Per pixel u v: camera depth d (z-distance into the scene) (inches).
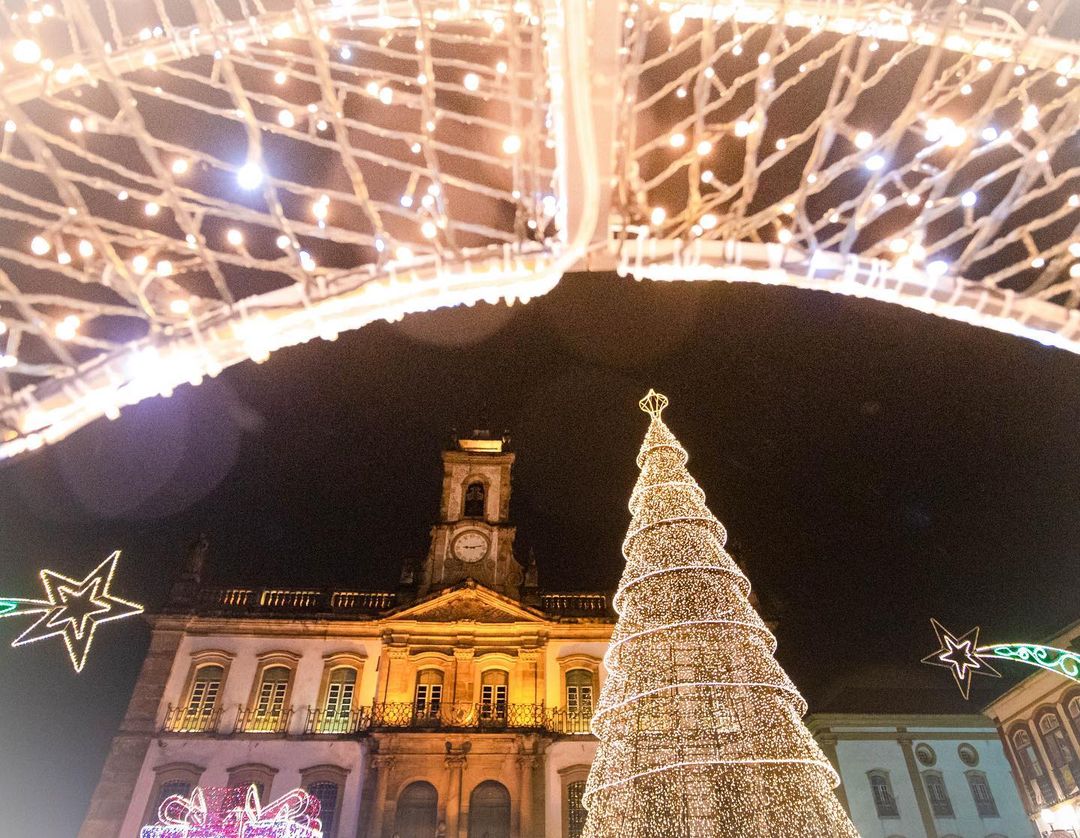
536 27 103.9
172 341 114.9
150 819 864.3
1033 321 126.7
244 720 953.5
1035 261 122.3
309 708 971.9
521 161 112.9
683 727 487.8
